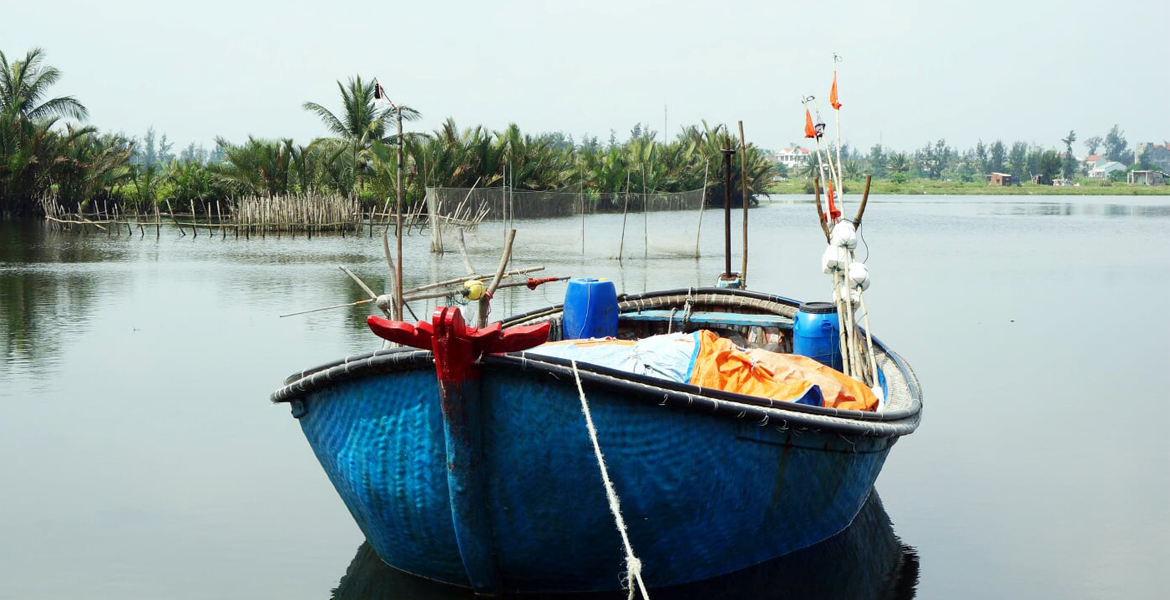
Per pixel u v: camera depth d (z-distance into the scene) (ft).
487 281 31.83
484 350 17.67
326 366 19.70
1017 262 98.32
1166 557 23.31
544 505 19.17
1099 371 44.62
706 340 22.54
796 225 165.78
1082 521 25.64
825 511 23.22
